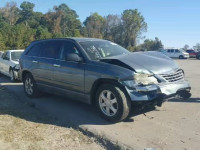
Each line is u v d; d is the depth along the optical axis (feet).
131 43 312.09
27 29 144.77
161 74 18.60
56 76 22.61
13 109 22.31
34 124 18.66
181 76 20.27
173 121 19.03
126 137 16.31
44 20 262.67
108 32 317.83
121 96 17.87
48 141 15.89
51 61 23.35
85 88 20.10
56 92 23.31
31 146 15.11
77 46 21.58
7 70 39.75
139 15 308.40
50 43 24.66
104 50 22.06
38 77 25.09
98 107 19.53
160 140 15.88
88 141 16.08
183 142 15.57
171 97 18.95
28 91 27.04
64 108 22.88
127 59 19.29
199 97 25.94
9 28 138.51
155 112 21.06
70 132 17.37
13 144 15.25
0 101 25.12
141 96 17.51
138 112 20.89
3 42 127.24
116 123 18.74
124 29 311.47
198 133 16.81
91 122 19.02
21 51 42.24
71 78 21.07
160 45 296.30
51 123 18.98
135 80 17.63
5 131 17.03
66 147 15.21
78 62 20.65
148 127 17.94
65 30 274.16
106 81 18.80
